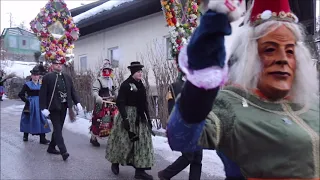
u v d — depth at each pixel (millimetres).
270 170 1252
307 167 1270
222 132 1283
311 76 1455
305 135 1288
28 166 4949
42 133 6609
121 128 4266
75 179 4336
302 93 1456
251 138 1271
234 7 914
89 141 6770
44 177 4414
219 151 1396
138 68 4176
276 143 1259
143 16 10391
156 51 8836
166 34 9586
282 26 1359
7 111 12219
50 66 6496
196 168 3369
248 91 1387
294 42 1402
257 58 1371
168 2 3748
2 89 17438
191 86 979
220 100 1348
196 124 1052
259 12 1401
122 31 11367
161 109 7164
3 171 4695
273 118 1319
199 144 1190
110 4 10359
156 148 5859
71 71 11344
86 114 10242
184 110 1022
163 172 3520
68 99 5270
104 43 12352
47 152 5832
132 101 4125
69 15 6789
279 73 1347
